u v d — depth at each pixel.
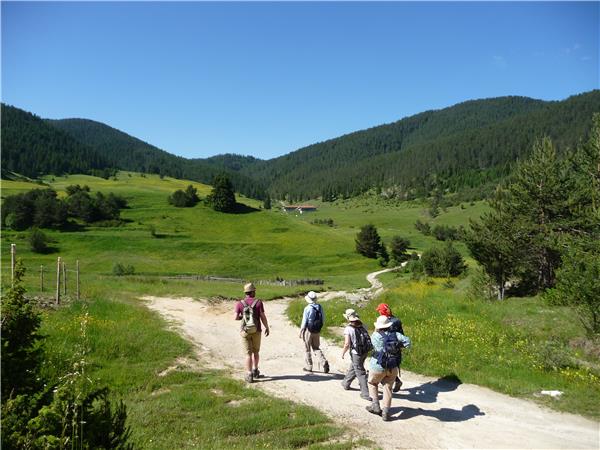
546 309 17.34
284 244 92.62
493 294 24.55
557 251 22.09
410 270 63.97
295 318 19.12
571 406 8.85
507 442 7.12
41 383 4.86
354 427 7.57
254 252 86.19
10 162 177.88
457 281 37.00
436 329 15.15
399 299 21.45
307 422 7.61
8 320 4.78
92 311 15.74
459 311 18.41
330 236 103.00
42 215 88.88
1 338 4.70
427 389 9.84
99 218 98.12
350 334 9.20
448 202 192.88
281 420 7.57
